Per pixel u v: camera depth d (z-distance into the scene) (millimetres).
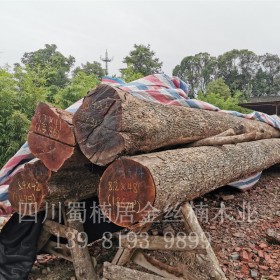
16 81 8016
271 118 6895
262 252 3461
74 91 9305
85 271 2998
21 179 2977
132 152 2648
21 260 3123
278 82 36219
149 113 2887
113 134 2479
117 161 2461
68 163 2754
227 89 24234
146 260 2904
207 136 4113
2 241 3172
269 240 3699
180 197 2740
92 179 3307
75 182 3096
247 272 3094
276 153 5672
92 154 2564
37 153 2830
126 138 2463
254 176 5594
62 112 2842
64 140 2674
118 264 2877
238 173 4062
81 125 2605
